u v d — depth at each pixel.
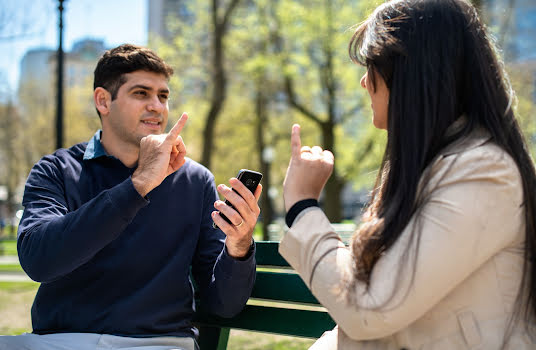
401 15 1.25
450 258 1.05
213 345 2.03
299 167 1.31
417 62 1.21
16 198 34.81
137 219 1.84
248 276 1.75
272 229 18.44
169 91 2.13
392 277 1.09
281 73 17.25
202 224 1.98
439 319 1.13
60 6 9.67
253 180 1.69
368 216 1.29
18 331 4.29
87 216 1.53
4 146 32.06
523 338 1.12
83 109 30.39
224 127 24.00
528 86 12.39
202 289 1.93
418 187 1.15
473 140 1.16
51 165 1.93
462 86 1.21
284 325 1.86
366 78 1.32
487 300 1.11
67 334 1.68
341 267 1.17
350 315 1.12
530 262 1.13
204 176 2.02
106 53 2.08
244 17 17.55
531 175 1.17
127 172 1.97
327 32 16.25
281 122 23.16
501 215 1.08
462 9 1.23
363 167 20.03
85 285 1.77
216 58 15.68
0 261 14.85
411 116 1.20
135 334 1.73
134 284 1.79
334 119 17.64
